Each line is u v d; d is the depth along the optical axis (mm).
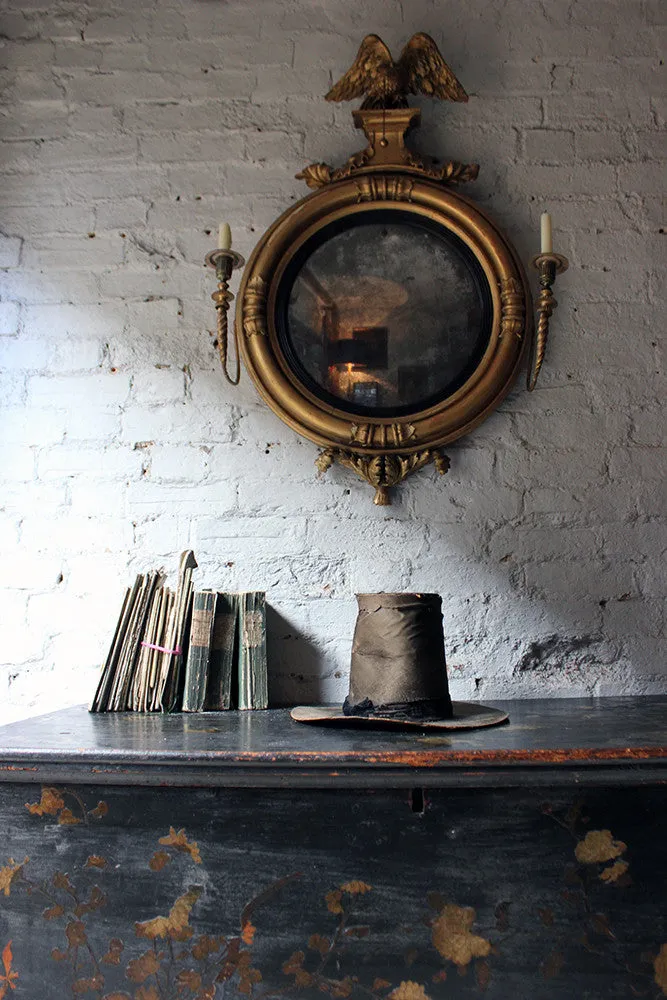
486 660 2213
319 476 2277
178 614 2014
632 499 2250
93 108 2434
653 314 2303
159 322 2338
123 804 1431
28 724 1749
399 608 1727
